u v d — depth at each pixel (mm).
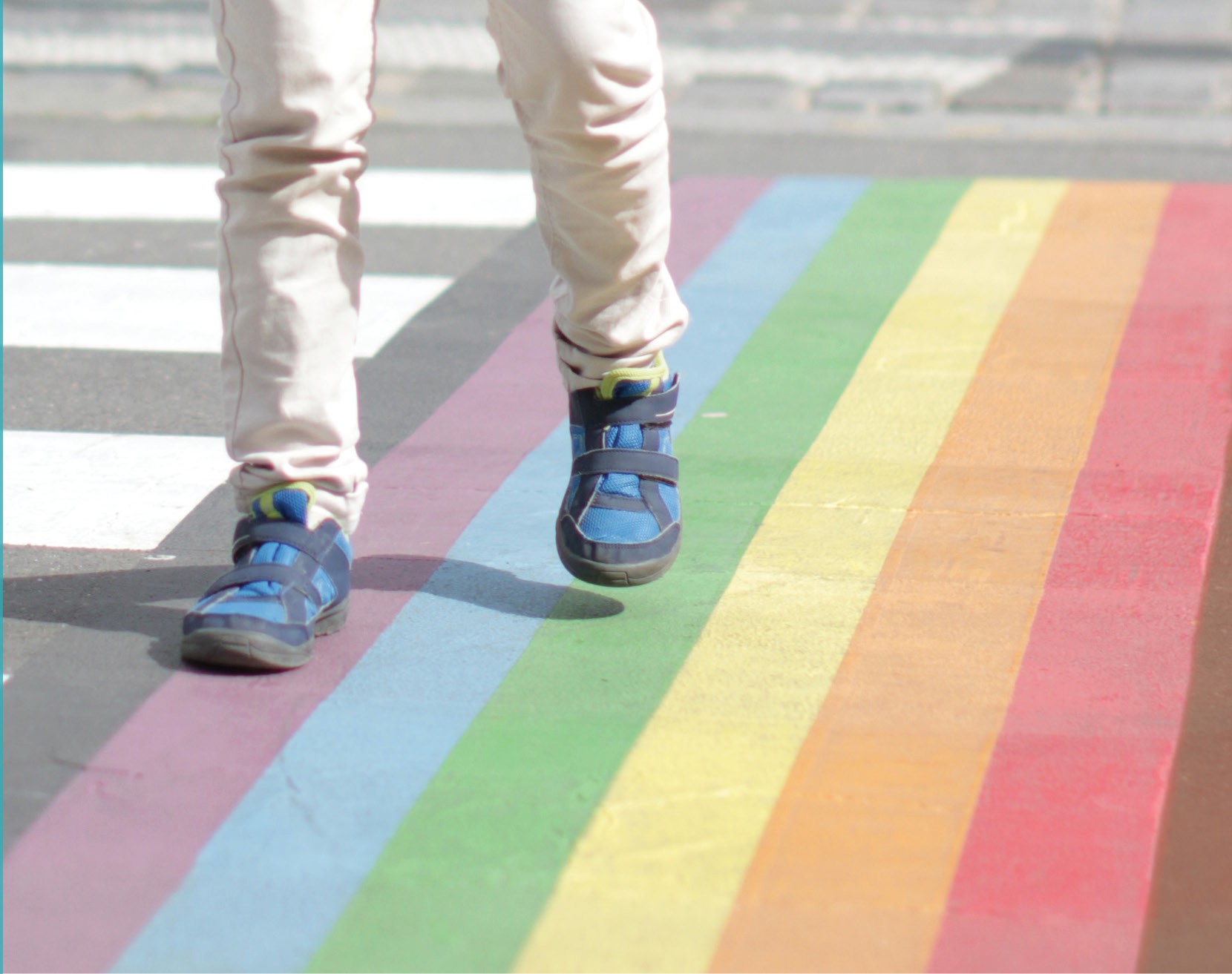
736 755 2324
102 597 2914
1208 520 3217
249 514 2682
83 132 7754
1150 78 8648
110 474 3617
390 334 4699
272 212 2479
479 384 4258
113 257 5613
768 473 3537
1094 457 3594
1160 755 2318
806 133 7707
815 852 2086
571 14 2354
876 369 4270
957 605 2836
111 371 4402
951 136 7613
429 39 9773
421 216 6129
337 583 2695
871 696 2502
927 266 5270
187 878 2039
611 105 2436
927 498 3367
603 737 2379
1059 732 2383
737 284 5117
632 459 2811
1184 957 1890
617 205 2543
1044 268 5203
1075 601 2852
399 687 2541
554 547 3158
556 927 1941
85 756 2324
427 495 3461
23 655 2648
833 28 9703
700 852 2086
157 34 9977
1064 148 7293
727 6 10164
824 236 5668
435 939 1922
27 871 2049
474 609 2848
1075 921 1950
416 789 2242
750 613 2812
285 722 2428
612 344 2723
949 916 1958
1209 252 5336
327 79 2410
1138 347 4383
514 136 7645
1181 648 2658
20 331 4766
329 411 2602
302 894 2008
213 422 3996
